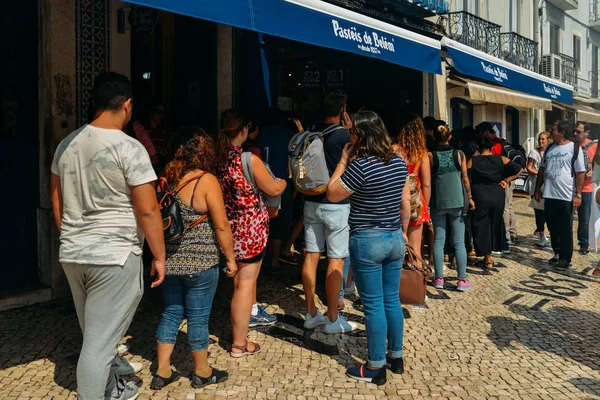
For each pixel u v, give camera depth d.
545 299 5.28
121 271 2.57
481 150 6.23
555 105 15.28
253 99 6.97
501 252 7.30
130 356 3.59
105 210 2.55
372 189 3.16
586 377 3.51
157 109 5.34
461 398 3.18
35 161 4.82
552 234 6.63
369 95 9.12
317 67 8.26
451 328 4.40
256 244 3.55
